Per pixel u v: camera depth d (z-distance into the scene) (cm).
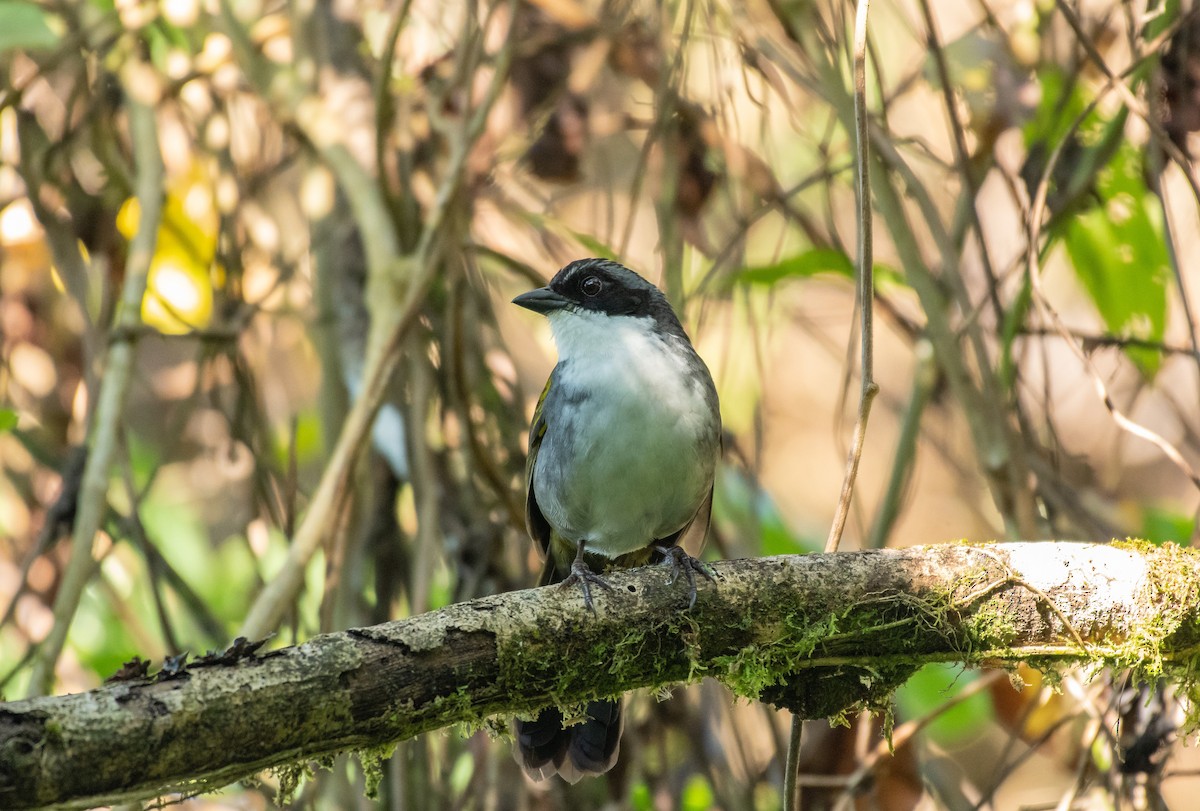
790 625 690
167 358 1492
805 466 1809
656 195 1134
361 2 1198
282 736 577
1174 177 1153
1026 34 1084
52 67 1127
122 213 1230
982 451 947
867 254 712
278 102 1163
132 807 713
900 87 1079
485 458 1017
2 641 1209
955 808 1003
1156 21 962
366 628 609
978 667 722
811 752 1002
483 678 633
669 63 1080
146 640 1146
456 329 1015
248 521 1120
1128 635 708
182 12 1173
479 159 1120
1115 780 848
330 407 1127
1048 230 995
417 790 969
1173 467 1525
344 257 1161
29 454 1206
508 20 1088
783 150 1415
